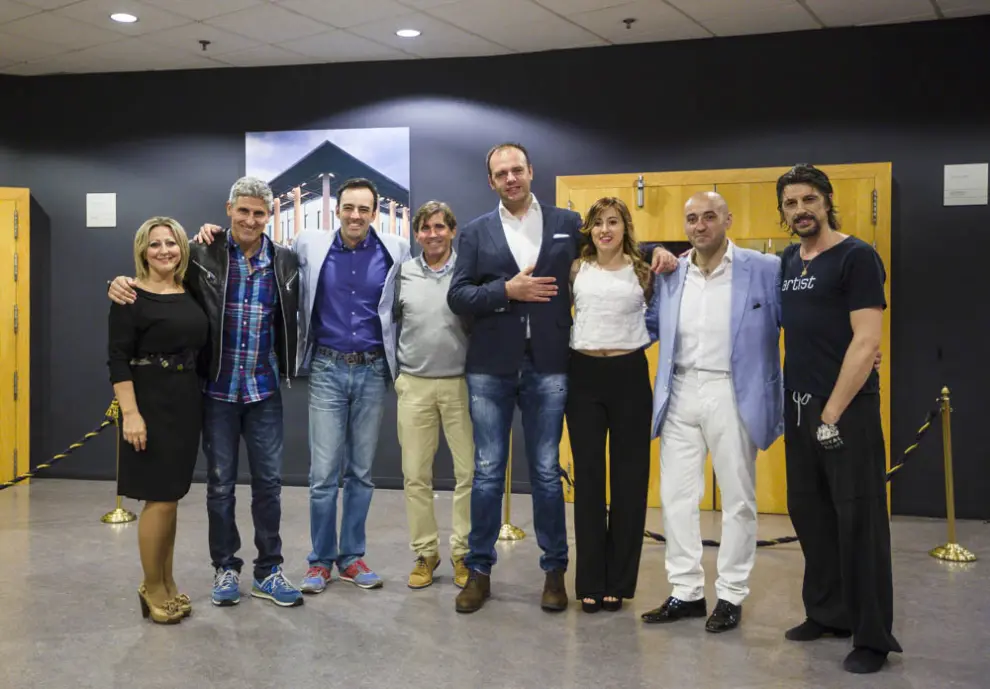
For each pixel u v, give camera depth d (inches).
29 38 233.9
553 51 248.1
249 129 264.7
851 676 118.3
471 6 209.2
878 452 122.2
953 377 224.7
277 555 150.6
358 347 153.3
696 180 233.3
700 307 136.8
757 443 134.3
